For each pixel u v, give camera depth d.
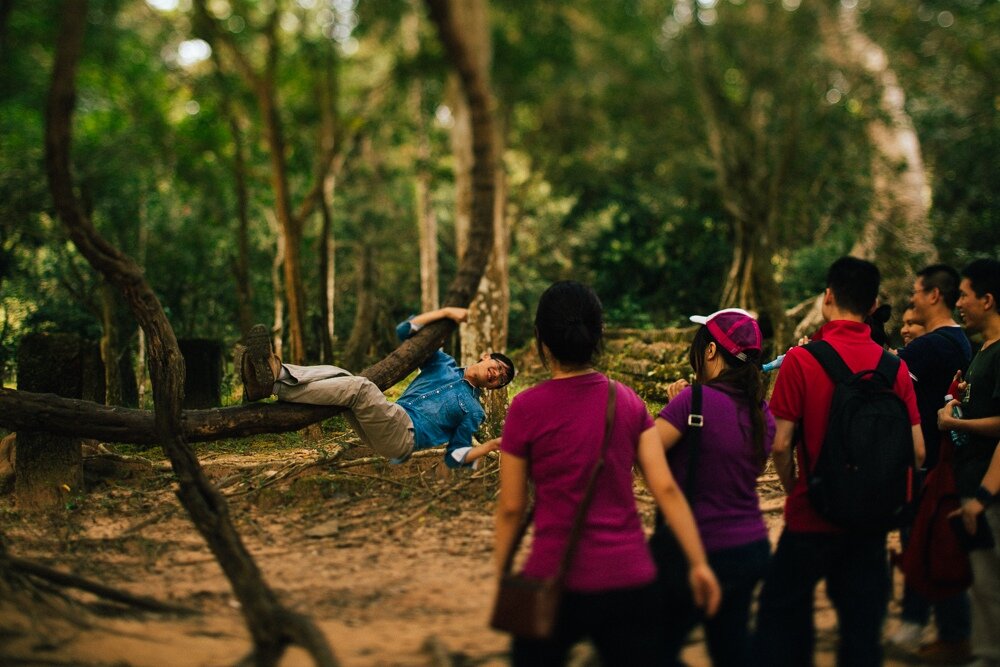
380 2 12.34
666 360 10.80
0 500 6.38
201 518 4.27
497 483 6.43
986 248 15.30
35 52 11.17
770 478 6.74
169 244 13.57
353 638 4.02
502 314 11.52
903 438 3.44
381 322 12.92
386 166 17.45
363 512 6.11
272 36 11.04
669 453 3.39
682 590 3.23
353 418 5.81
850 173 15.28
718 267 16.77
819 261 14.80
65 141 4.31
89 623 4.01
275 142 10.87
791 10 17.47
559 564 2.82
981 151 16.77
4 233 11.77
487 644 4.00
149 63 13.07
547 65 16.77
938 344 4.32
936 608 4.09
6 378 10.77
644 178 18.38
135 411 5.88
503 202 14.11
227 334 12.72
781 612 3.56
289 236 10.78
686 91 18.72
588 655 3.86
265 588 3.78
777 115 16.38
